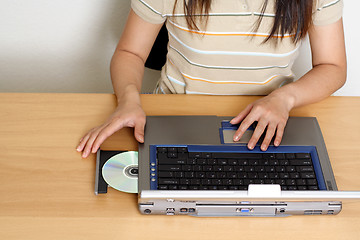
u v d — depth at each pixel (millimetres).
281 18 1225
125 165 1102
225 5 1224
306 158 1123
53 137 1168
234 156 1109
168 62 1431
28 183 1053
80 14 1865
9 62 1987
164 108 1271
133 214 1009
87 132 1184
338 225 1017
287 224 1013
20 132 1174
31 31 1901
